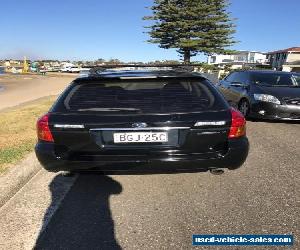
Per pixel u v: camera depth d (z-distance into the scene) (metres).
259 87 9.04
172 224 3.26
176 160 3.54
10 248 2.90
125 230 3.16
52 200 3.85
